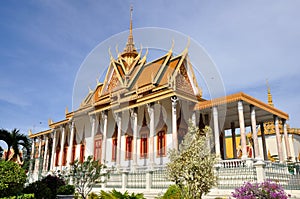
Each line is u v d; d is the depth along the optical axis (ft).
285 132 63.77
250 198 20.47
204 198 30.94
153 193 35.40
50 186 33.96
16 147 66.08
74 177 34.68
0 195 22.62
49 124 83.66
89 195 33.91
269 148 90.53
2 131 64.69
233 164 42.11
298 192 32.32
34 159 81.51
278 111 61.77
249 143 92.63
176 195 25.35
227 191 30.35
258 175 30.66
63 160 81.56
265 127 93.97
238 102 49.90
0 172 22.72
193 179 18.35
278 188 20.89
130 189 39.14
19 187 23.89
